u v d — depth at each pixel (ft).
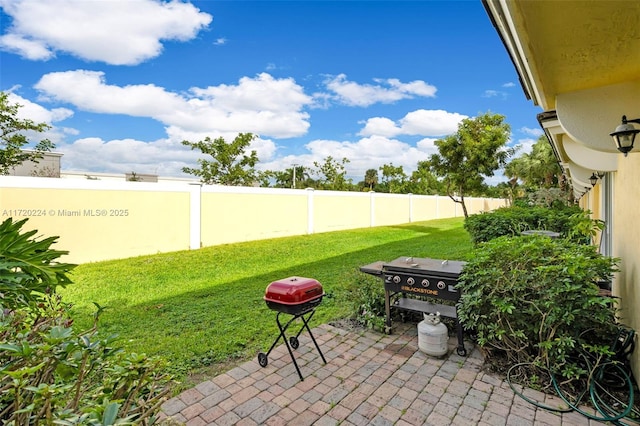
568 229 21.63
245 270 25.40
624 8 4.27
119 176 65.77
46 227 26.35
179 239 34.45
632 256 9.54
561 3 4.23
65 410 3.69
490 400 8.62
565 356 8.87
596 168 12.07
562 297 8.90
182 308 16.37
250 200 41.75
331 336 12.82
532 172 66.33
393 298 14.24
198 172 60.08
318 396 8.93
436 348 10.82
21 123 37.22
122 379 4.52
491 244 10.67
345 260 28.84
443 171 47.73
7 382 3.96
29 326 4.94
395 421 7.89
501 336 9.73
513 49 5.96
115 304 17.10
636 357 8.66
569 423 7.69
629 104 6.71
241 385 9.48
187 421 7.93
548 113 10.86
